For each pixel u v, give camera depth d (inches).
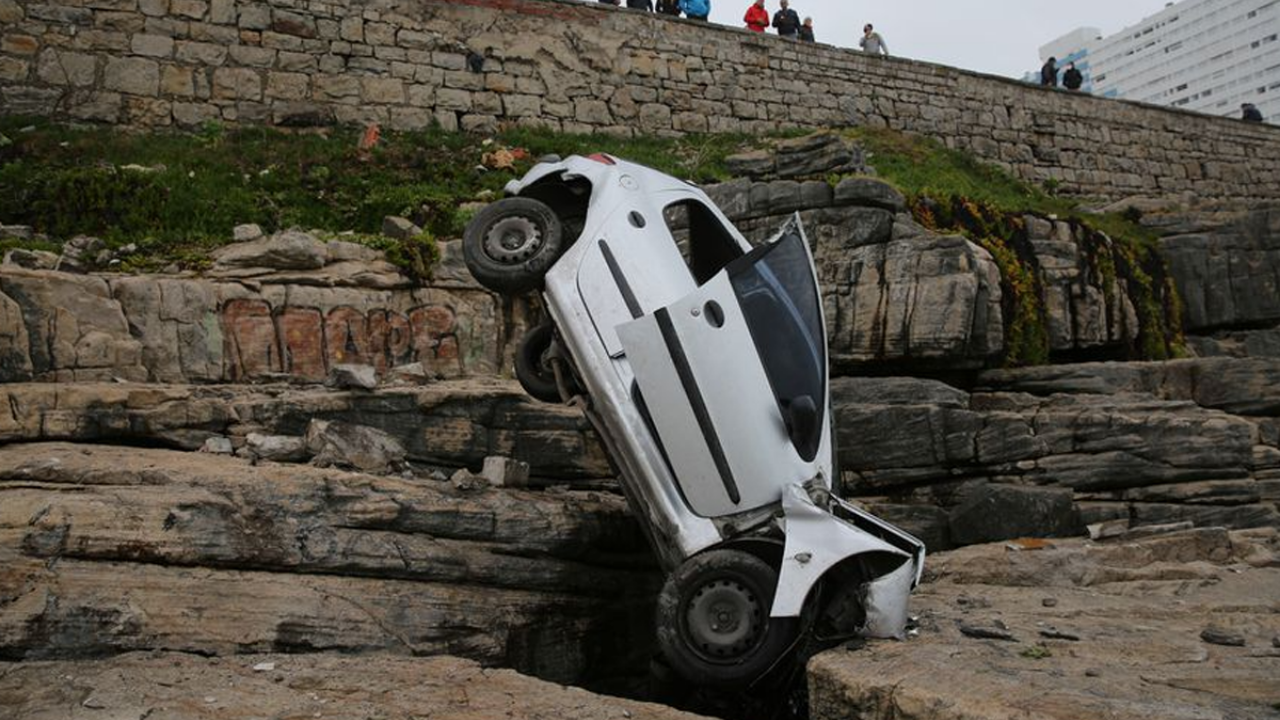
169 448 274.5
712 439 229.6
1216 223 592.4
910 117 759.1
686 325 232.2
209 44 530.3
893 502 371.9
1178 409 390.0
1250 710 158.9
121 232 399.5
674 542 232.2
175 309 326.0
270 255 359.3
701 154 616.1
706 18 727.7
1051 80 870.4
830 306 416.5
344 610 225.0
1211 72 4207.7
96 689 178.7
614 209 264.5
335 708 176.6
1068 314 498.6
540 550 263.3
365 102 565.3
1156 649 204.5
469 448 308.8
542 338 304.7
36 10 494.6
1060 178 815.1
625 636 290.2
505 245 277.7
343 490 242.1
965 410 377.7
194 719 166.7
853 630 219.8
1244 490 375.2
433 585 242.8
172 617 206.8
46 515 207.8
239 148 499.5
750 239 433.4
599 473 320.2
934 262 410.3
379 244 381.7
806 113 714.8
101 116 498.6
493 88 605.9
